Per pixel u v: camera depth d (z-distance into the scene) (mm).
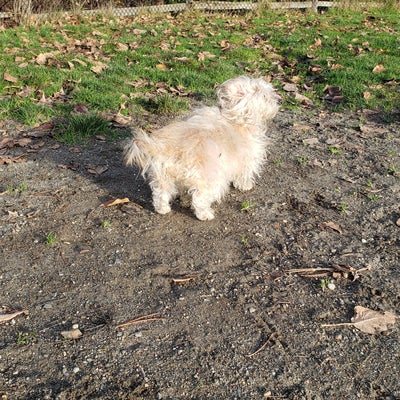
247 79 1074
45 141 1425
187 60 2160
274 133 1512
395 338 766
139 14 3328
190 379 696
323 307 828
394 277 900
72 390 677
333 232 1030
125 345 750
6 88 1759
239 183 1171
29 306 822
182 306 826
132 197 1154
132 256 948
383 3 3980
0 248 963
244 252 965
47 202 1123
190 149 974
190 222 1062
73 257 942
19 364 714
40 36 2518
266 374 705
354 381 696
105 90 1776
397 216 1093
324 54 2352
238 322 795
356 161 1346
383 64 2143
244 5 3688
